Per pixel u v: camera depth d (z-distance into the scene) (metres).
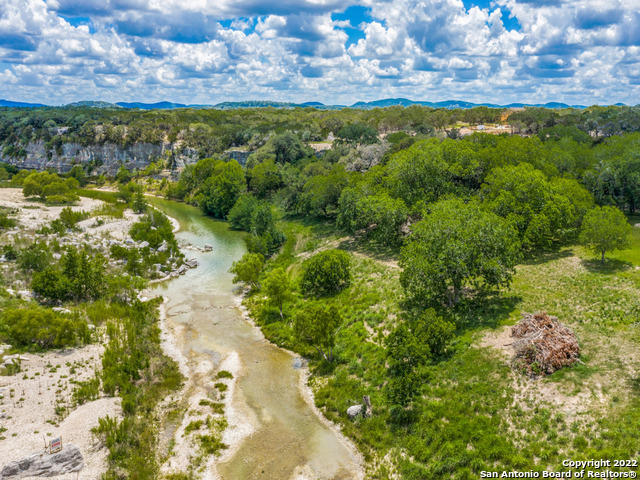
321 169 115.06
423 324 40.12
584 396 31.03
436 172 74.94
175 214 128.12
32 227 89.25
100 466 29.22
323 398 38.81
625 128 133.25
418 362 36.50
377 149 118.19
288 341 49.69
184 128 194.12
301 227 97.62
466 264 44.62
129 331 48.41
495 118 189.00
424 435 31.77
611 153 83.88
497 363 36.44
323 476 30.16
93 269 58.34
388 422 34.12
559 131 117.06
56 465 27.83
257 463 31.50
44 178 135.25
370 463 31.02
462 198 70.75
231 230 109.06
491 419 31.20
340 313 51.12
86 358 42.56
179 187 149.25
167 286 69.56
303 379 42.69
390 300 52.69
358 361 42.25
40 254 63.84
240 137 183.62
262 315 56.47
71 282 56.72
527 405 31.67
